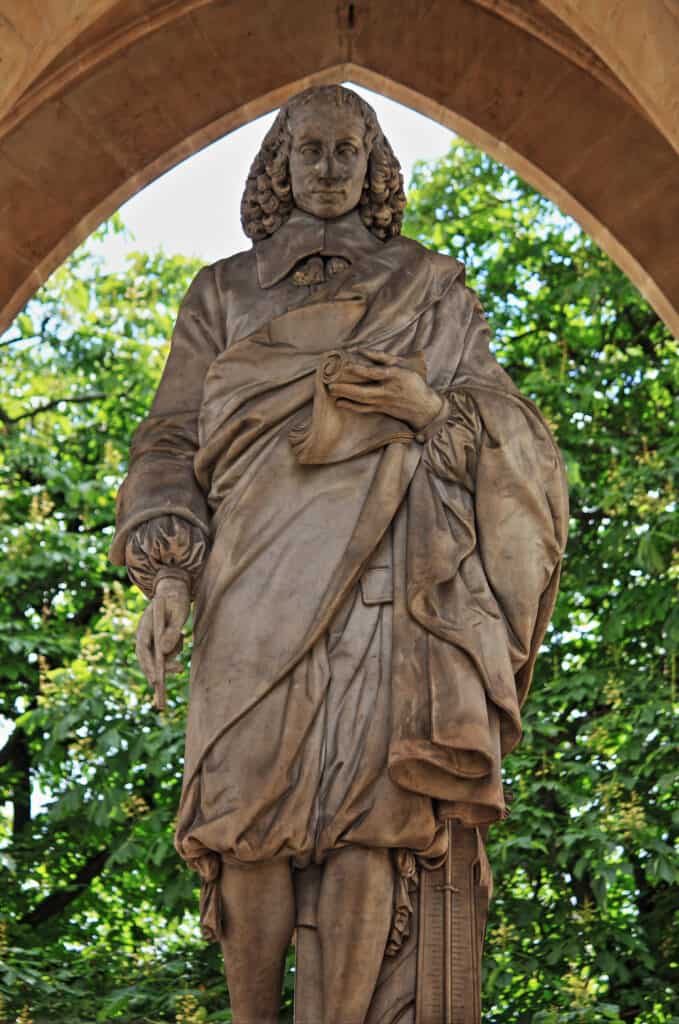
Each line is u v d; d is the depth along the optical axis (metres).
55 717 13.17
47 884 13.55
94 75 8.96
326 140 6.45
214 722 5.59
